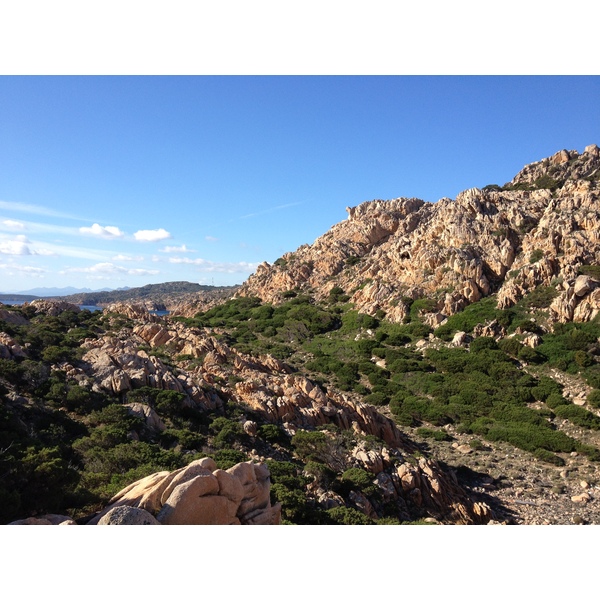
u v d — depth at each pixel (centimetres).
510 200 7988
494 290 6762
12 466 1262
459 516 2614
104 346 3534
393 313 7006
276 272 10675
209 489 1070
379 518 2289
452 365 5441
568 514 2792
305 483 2259
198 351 4441
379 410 4803
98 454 1964
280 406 3312
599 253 6150
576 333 5353
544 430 4097
